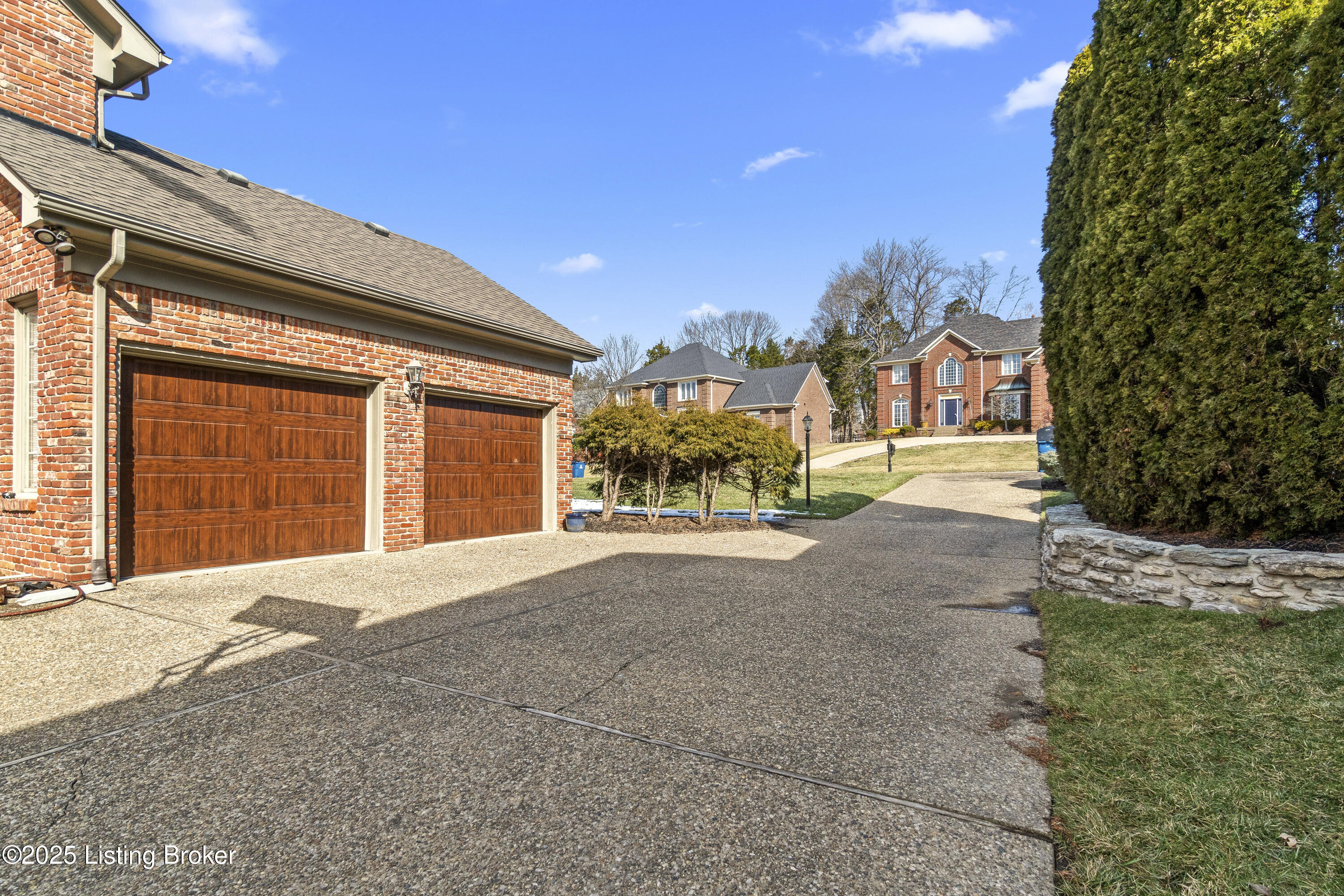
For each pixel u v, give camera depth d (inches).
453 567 294.7
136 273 229.8
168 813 93.5
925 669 160.1
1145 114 216.8
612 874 80.8
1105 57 232.1
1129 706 128.5
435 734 121.0
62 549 215.5
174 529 248.5
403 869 81.4
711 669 159.6
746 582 269.0
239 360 261.9
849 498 638.5
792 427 1599.4
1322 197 169.8
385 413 321.7
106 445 220.5
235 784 101.9
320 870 81.2
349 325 304.2
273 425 281.0
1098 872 80.0
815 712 132.7
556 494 439.5
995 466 901.8
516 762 110.0
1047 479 680.4
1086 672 149.6
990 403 1513.3
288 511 286.2
